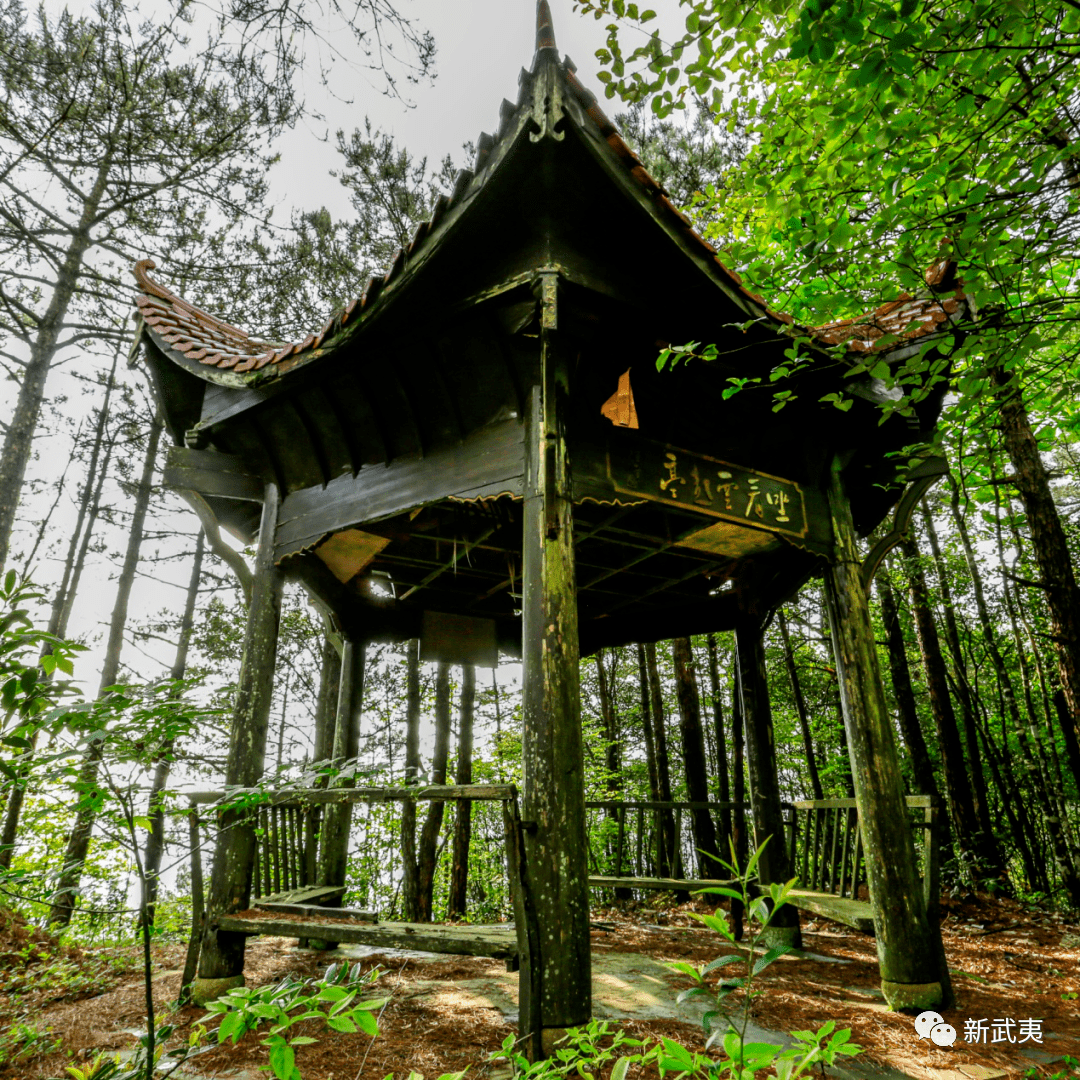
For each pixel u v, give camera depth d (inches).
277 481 224.2
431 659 288.2
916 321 190.4
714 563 266.1
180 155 469.4
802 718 557.0
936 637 435.8
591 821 505.7
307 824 234.8
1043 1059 134.5
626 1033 139.0
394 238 548.7
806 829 239.6
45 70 439.2
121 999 176.4
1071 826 392.5
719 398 203.8
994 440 237.6
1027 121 151.7
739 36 150.9
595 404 184.4
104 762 77.0
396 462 198.1
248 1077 124.5
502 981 178.5
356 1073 122.9
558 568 154.3
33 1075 129.5
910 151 154.0
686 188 488.4
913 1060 132.1
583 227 164.4
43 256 454.3
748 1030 143.6
